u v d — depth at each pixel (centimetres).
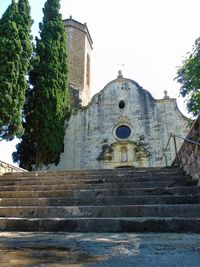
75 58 3372
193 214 605
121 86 2880
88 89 3494
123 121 2745
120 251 350
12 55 1873
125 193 820
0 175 1251
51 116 2377
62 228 582
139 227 550
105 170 1253
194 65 1484
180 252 338
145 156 2555
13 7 2039
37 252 348
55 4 2817
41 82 2377
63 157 2698
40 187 945
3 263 291
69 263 290
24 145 2381
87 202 750
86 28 3591
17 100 1847
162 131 2620
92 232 554
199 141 923
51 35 2630
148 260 299
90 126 2788
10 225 603
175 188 808
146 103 2764
